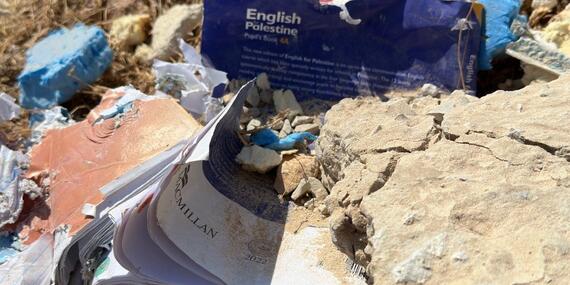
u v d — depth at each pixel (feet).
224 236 0.85
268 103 1.11
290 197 0.92
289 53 1.10
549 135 0.66
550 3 1.16
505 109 0.73
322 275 0.80
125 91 1.11
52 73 1.20
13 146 1.12
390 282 0.56
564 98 0.72
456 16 1.03
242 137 0.99
